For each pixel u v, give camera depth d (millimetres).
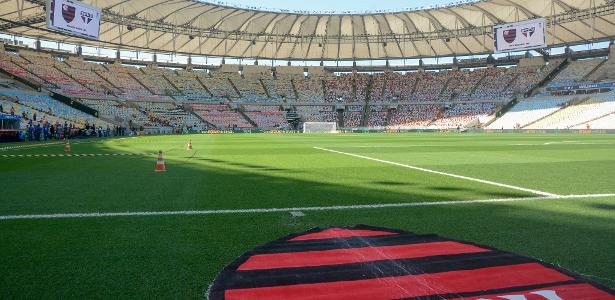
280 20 60406
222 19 56844
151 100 61250
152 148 19578
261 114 67875
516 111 60094
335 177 8867
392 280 2846
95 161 12602
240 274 2988
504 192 6812
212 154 15750
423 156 14852
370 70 75938
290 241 3848
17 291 2752
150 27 51688
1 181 8141
